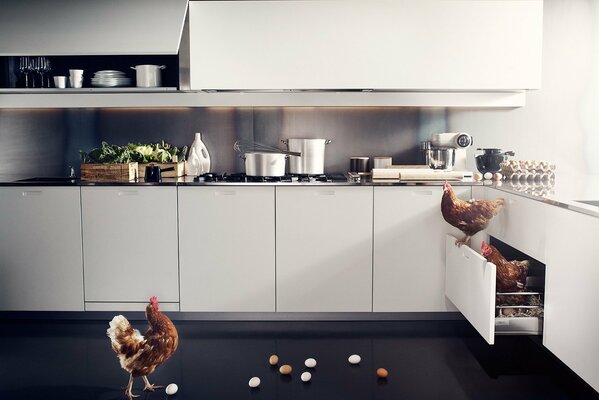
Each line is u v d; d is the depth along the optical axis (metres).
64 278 3.81
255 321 3.83
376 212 3.72
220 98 4.14
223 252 3.76
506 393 2.80
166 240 3.76
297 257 3.75
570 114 4.25
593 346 2.38
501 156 3.87
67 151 4.30
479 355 3.27
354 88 3.89
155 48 3.70
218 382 2.94
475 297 3.14
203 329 3.69
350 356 3.16
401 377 2.99
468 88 3.91
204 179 3.89
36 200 3.76
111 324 2.71
